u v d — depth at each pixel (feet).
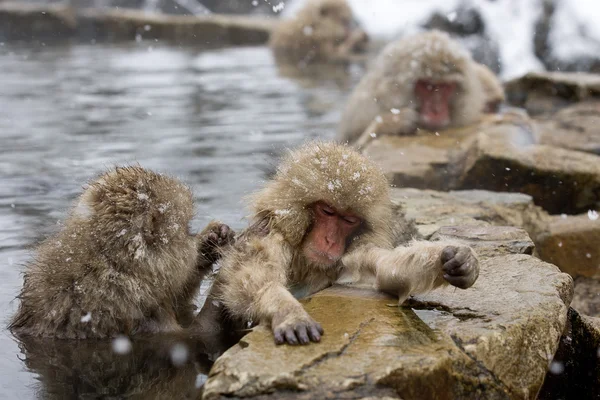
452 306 14.60
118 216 15.88
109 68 53.21
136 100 41.47
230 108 40.06
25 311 16.69
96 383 13.99
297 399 11.65
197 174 27.43
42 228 22.09
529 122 34.73
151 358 15.08
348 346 12.96
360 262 16.28
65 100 41.09
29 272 17.07
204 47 68.13
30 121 35.96
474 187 27.25
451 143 30.96
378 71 36.04
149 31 71.36
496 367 13.05
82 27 71.61
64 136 32.99
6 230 22.08
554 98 40.34
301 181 16.17
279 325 13.39
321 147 16.71
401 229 20.26
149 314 16.44
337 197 15.94
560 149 28.12
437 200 23.06
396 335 13.30
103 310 15.92
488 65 57.11
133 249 15.80
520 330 13.64
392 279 15.12
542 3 56.75
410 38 35.88
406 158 28.60
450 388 12.53
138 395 13.44
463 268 13.47
